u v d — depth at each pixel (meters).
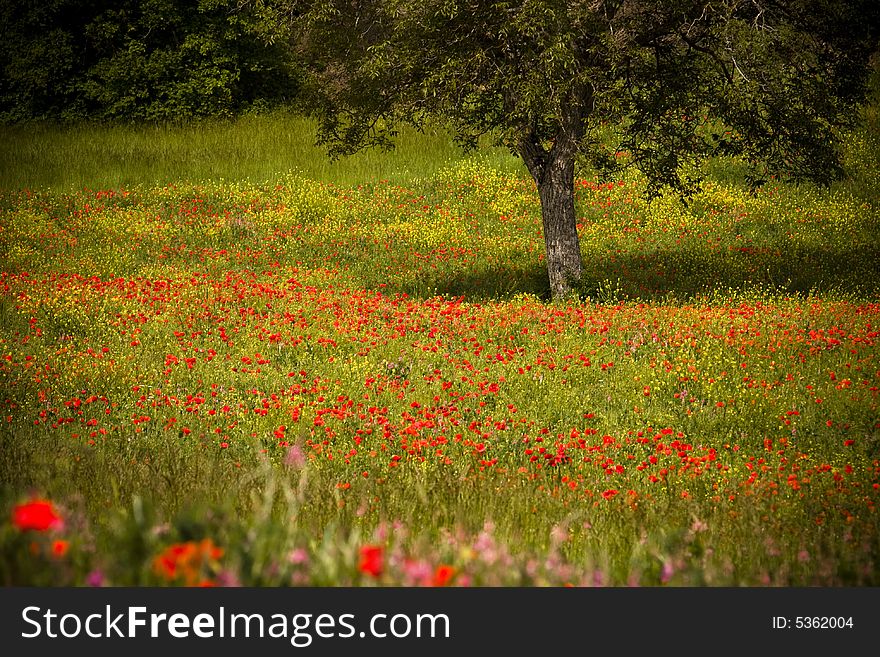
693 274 38.16
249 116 72.25
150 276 37.06
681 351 23.81
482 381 22.06
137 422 17.45
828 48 34.22
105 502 10.28
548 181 34.09
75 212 49.81
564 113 32.06
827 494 13.70
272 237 45.88
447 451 16.25
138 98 74.62
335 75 36.12
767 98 33.97
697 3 30.95
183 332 26.45
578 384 22.06
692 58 33.00
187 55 74.69
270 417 18.81
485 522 9.84
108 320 27.83
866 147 56.72
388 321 28.67
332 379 22.11
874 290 34.69
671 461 15.77
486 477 13.20
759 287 35.00
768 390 20.81
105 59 75.00
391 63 30.94
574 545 9.60
